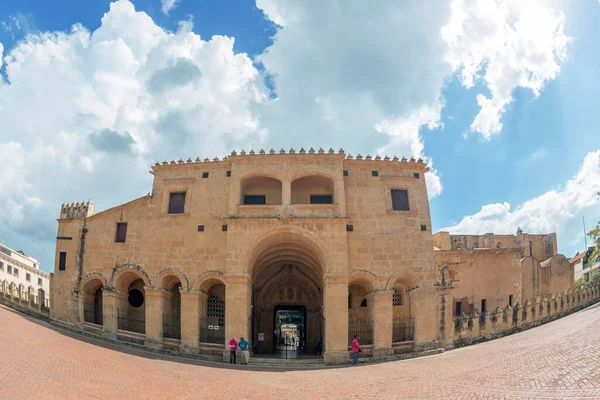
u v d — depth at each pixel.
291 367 31.12
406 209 36.06
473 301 41.38
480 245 55.47
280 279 43.97
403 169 36.88
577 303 46.41
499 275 43.28
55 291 38.38
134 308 37.88
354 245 34.53
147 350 34.00
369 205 35.44
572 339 25.69
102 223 37.69
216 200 36.00
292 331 48.50
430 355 32.59
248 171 35.47
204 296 35.66
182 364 28.78
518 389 17.19
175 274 35.00
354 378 24.25
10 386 15.47
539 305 41.53
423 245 35.25
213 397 18.78
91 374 20.30
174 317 37.12
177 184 36.84
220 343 36.41
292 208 34.47
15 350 21.47
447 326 34.69
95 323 38.84
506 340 33.50
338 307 32.81
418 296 34.38
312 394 19.78
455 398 16.95
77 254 37.94
